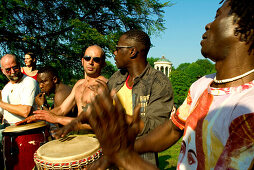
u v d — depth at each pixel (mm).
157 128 1034
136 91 1836
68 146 2105
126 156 459
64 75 11812
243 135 503
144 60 1977
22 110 3340
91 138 2330
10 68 3354
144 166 461
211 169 595
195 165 670
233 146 521
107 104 437
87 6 12203
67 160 1805
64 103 2842
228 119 558
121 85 2047
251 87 569
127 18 12680
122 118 455
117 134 449
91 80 2504
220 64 647
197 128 682
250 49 576
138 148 1007
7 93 3541
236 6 578
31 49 10438
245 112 516
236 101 564
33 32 10844
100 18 13133
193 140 694
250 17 554
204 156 628
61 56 12023
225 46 606
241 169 492
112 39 11188
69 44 11477
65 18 11531
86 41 10625
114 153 461
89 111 448
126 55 1940
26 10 9297
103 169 538
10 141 2760
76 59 12102
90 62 2430
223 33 603
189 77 30922
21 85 3480
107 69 13273
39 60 11219
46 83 3189
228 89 613
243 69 590
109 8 12602
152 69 1932
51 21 11109
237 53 591
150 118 1693
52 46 11336
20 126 2850
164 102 1772
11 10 8812
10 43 9797
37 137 2887
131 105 1894
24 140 2771
